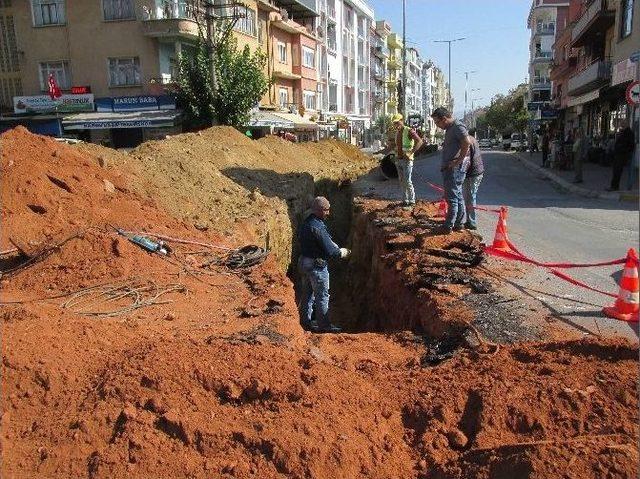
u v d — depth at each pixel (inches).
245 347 179.6
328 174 910.4
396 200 564.4
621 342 178.5
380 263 364.8
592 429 138.3
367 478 132.9
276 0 1700.3
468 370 175.3
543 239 382.0
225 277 299.4
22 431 141.4
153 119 1102.4
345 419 145.6
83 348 174.4
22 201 317.1
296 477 129.0
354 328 405.7
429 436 144.8
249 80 1090.7
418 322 261.6
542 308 238.4
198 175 511.2
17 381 152.0
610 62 1016.2
